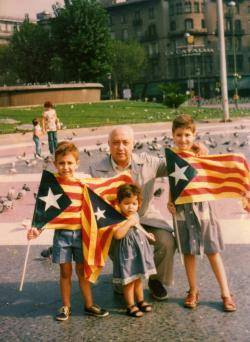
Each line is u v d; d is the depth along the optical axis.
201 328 4.05
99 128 28.25
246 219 7.41
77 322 4.31
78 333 4.10
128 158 4.71
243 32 99.62
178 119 4.51
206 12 96.56
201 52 95.50
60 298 4.87
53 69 74.94
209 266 5.46
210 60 97.12
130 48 91.81
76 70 60.31
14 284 5.27
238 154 4.47
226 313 4.30
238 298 4.59
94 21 59.59
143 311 4.43
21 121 33.41
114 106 43.75
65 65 61.06
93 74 60.16
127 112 38.97
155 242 4.61
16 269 5.72
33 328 4.23
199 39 96.56
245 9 99.94
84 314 4.46
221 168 4.46
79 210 4.38
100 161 4.84
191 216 4.39
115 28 103.88
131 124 29.80
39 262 5.94
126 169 4.73
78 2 59.69
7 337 4.09
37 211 4.38
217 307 4.43
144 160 4.77
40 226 4.34
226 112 29.44
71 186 4.41
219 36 28.48
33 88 43.97
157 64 99.25
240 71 100.06
